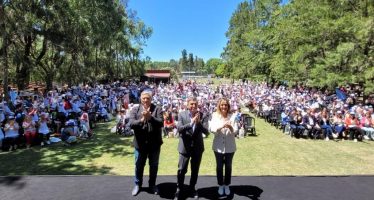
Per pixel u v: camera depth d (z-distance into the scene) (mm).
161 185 4969
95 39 25547
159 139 4703
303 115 14781
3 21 16328
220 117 4797
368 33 18297
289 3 31938
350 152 11961
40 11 18906
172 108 15305
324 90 28406
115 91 28703
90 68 29281
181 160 4555
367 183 4941
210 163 9898
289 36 25969
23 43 21688
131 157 10727
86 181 5012
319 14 23188
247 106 25672
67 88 24578
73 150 11625
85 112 14727
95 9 23984
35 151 11367
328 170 9523
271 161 10547
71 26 21797
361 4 21016
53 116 14516
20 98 17828
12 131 11500
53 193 4531
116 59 39625
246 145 13062
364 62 19266
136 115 4660
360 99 23953
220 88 37844
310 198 4391
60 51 22922
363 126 14438
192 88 34375
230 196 4523
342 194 4527
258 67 42875
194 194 4559
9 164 9688
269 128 17453
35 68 22734
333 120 15117
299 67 24281
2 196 4422
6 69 16312
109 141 13289
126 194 4559
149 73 62000
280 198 4414
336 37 21750
